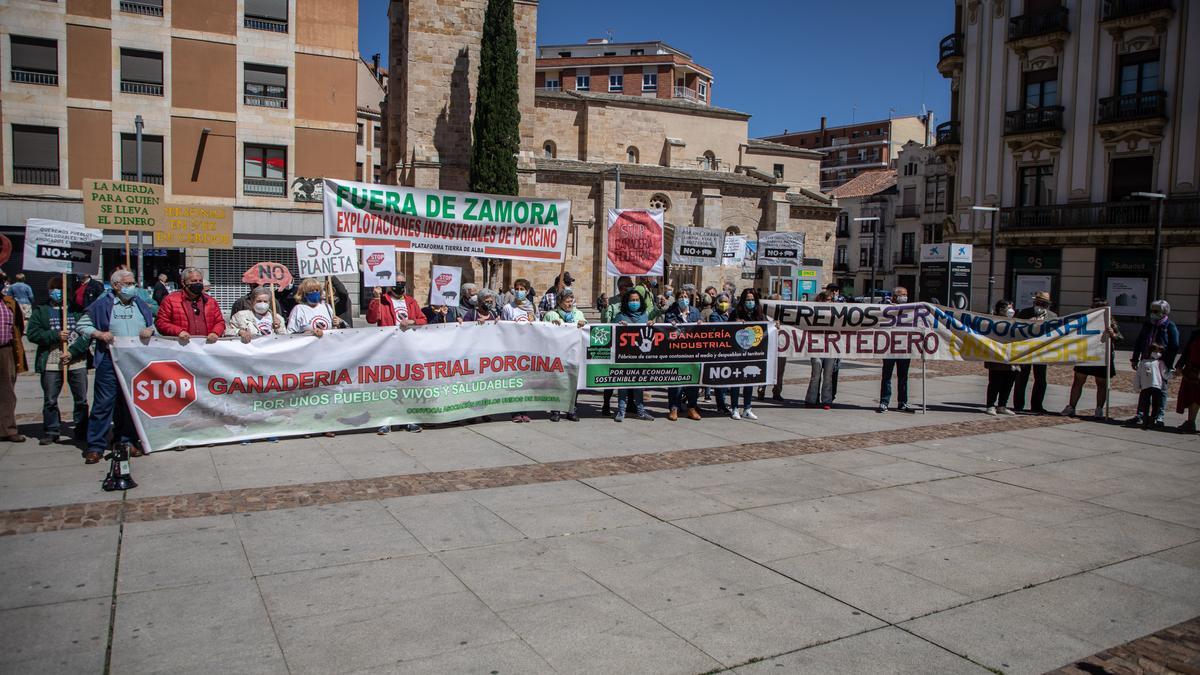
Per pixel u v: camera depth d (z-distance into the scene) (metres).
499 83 32.84
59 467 7.99
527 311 12.57
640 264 13.02
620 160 49.09
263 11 31.78
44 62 28.92
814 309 12.82
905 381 13.19
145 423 8.53
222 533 6.18
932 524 7.00
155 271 30.83
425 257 34.50
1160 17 30.94
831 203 52.81
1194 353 11.75
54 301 11.24
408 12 34.34
